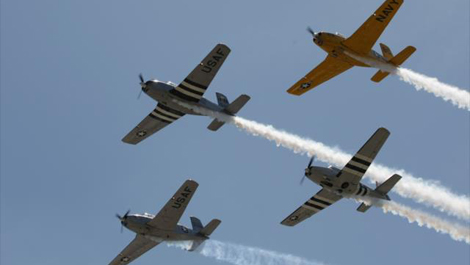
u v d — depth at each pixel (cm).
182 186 13362
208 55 13625
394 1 13712
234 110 14362
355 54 14138
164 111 14788
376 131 12719
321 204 14112
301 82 15338
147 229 13800
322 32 14150
